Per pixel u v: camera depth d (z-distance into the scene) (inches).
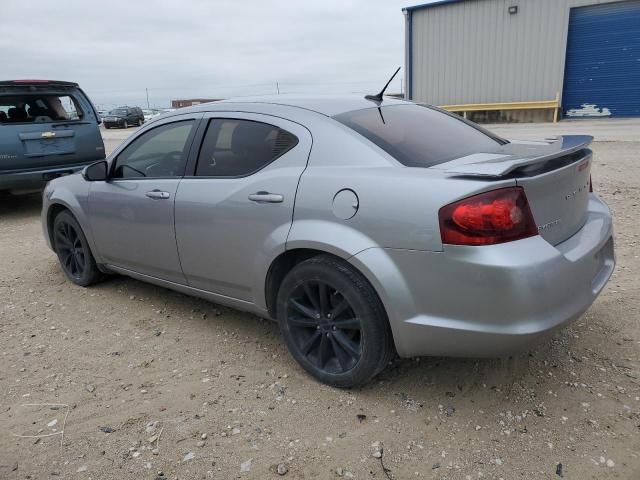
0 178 294.2
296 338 124.4
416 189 99.7
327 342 119.5
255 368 130.6
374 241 104.3
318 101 131.0
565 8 817.5
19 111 326.3
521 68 872.9
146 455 100.9
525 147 126.0
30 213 340.5
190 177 141.1
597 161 401.4
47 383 127.2
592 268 108.2
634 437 100.3
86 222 175.0
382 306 107.6
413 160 111.0
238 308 140.0
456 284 96.2
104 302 176.1
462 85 930.7
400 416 109.7
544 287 94.2
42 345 146.8
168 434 106.6
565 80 856.9
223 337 147.9
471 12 891.4
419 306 101.7
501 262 92.0
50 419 112.8
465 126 142.9
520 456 97.0
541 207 100.7
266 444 102.8
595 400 111.8
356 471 95.0
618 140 524.7
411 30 955.3
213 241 134.4
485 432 103.8
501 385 118.6
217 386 123.2
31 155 303.9
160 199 146.1
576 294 102.3
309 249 116.1
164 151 149.8
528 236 96.5
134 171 158.4
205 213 134.3
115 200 161.2
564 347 133.0
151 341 147.1
